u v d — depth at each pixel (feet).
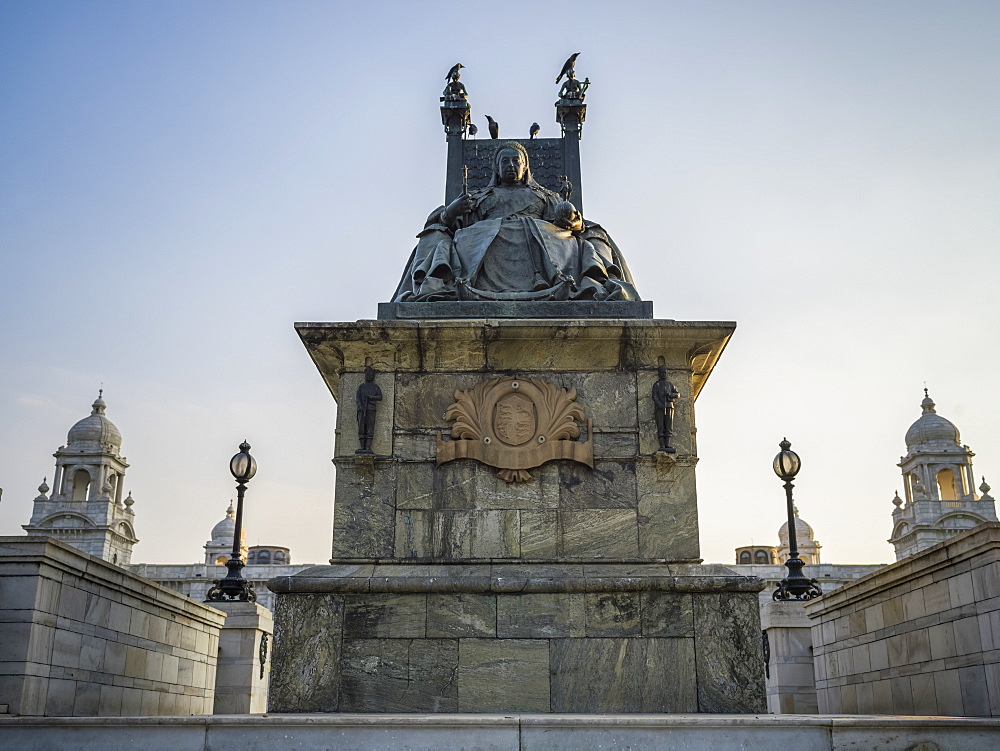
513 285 41.73
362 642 32.83
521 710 32.07
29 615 35.47
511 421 36.22
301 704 32.27
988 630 34.88
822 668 56.13
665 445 35.86
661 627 32.94
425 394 36.81
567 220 44.42
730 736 23.75
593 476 35.81
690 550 34.94
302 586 33.24
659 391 36.40
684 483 35.76
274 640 32.94
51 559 36.55
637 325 36.91
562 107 54.70
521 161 46.24
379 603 33.24
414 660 32.63
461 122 54.03
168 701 49.11
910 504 273.95
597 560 34.73
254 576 200.34
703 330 37.09
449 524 35.22
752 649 32.76
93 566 39.70
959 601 37.24
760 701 32.24
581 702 32.17
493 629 32.94
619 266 44.88
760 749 23.66
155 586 46.32
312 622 33.04
